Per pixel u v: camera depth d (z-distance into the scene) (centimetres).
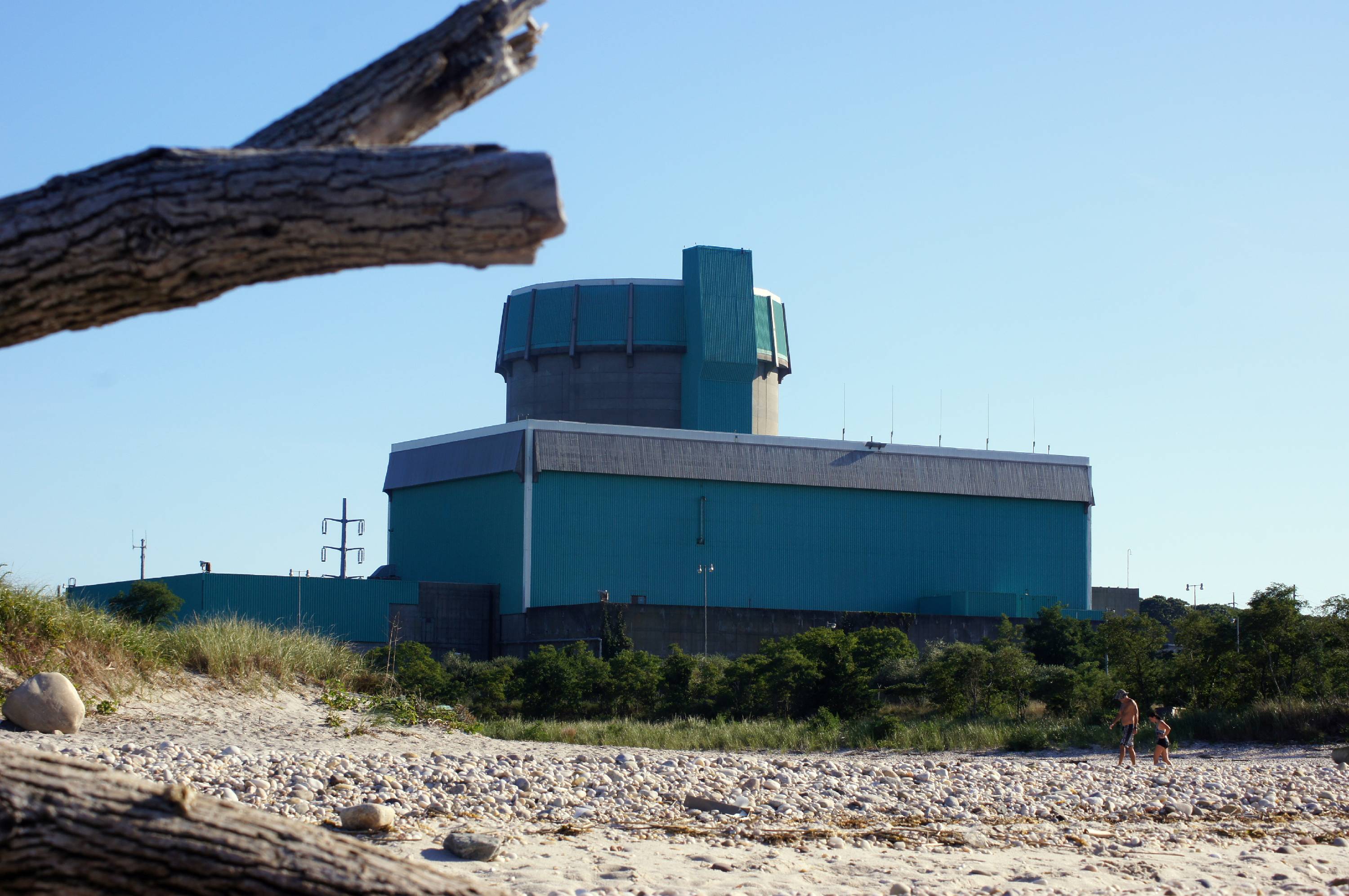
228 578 7144
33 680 2142
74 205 355
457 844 1245
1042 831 1608
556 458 8138
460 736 2805
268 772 1784
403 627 7738
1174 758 3173
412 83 394
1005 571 9131
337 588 7531
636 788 1903
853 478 8800
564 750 2714
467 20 398
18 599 2427
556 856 1291
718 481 8506
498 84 411
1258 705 3803
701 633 7306
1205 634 4431
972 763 2881
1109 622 4847
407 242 356
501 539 8212
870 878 1223
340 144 393
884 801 1903
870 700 4847
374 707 2880
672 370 9750
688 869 1241
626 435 8369
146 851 389
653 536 8325
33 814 380
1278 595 4325
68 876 381
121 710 2402
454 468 8638
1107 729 3791
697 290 9681
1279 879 1259
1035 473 9300
